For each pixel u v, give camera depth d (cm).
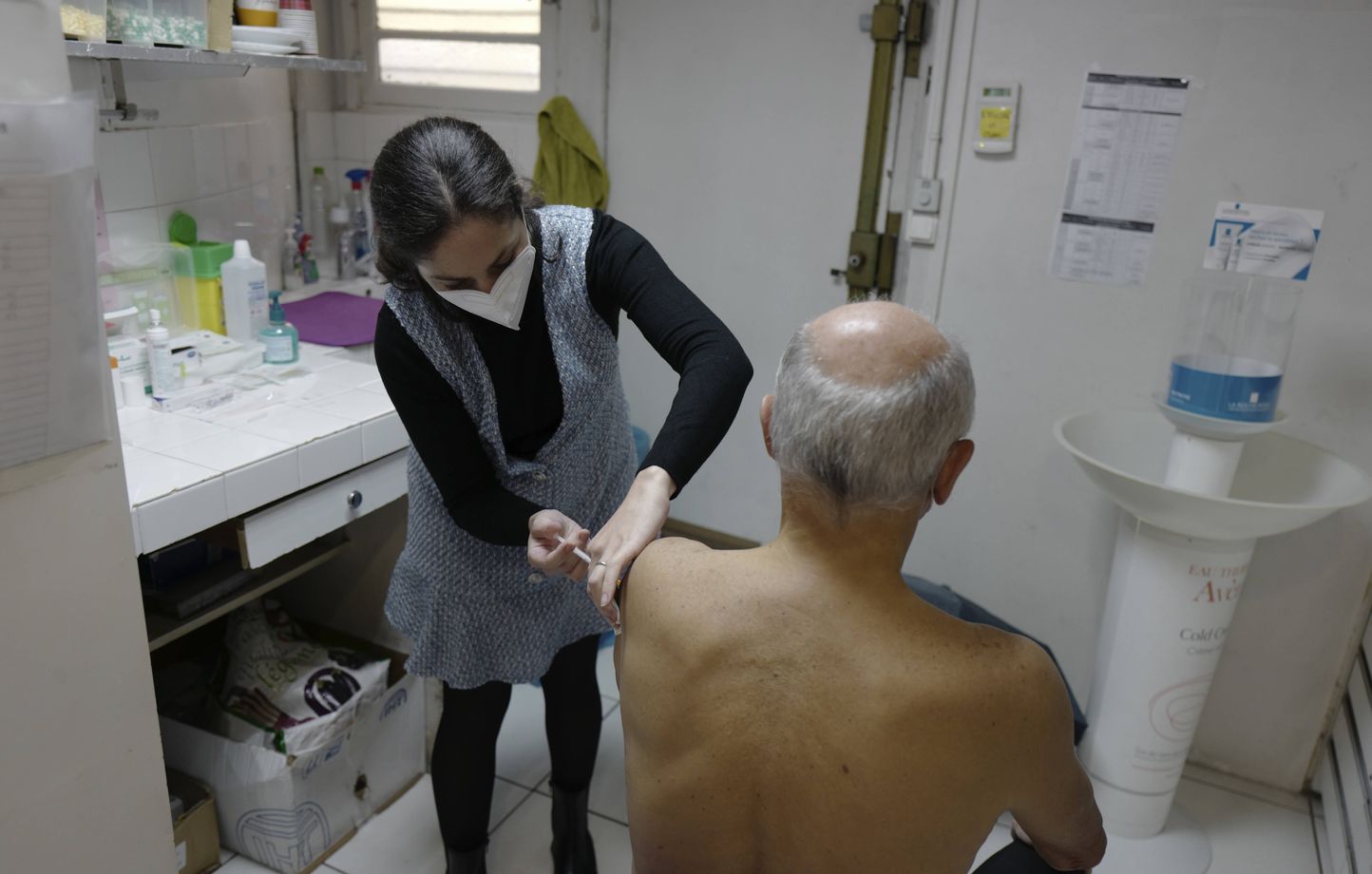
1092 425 205
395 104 289
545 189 274
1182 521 174
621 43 260
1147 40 194
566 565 117
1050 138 207
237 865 185
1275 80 186
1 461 95
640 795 90
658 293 130
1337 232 188
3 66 87
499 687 166
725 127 254
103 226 197
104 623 109
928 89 229
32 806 105
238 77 241
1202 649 191
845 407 77
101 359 102
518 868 190
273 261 259
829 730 81
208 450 161
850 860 84
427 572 154
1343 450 197
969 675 79
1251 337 189
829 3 235
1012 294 219
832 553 83
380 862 189
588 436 146
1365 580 203
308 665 189
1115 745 202
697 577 87
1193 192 198
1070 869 94
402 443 188
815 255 253
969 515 237
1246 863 202
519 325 132
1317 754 218
